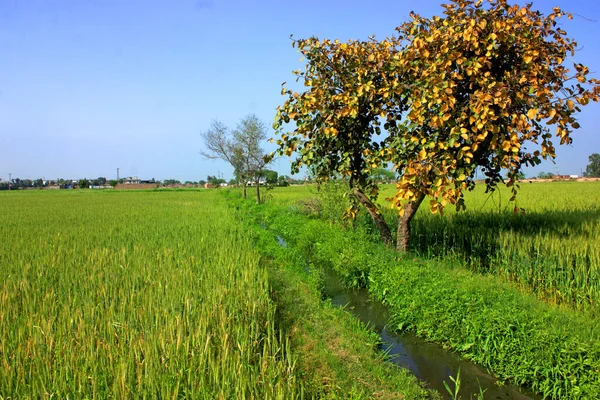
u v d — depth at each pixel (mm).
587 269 7703
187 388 4344
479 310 6379
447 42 7773
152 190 77312
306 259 13062
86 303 6242
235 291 7125
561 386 5039
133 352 4836
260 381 4500
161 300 6570
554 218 12219
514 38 7457
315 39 9594
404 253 10008
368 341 6621
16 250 10711
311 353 5824
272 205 27391
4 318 5770
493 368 5906
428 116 8336
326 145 10250
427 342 6977
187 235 13367
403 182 7934
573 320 5777
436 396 5285
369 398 4863
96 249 10469
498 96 7148
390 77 9266
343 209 14742
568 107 6906
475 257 9930
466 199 18969
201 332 5320
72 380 4359
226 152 37906
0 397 4008
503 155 7684
